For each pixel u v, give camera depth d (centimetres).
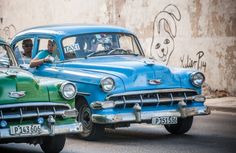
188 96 1175
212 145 1082
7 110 926
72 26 1291
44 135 945
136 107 1113
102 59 1225
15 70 999
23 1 2586
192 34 1853
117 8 2088
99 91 1120
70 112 967
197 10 1839
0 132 916
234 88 1777
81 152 1035
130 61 1191
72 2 2284
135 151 1034
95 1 2175
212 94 1812
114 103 1109
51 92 959
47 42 1312
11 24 2686
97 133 1141
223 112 1581
